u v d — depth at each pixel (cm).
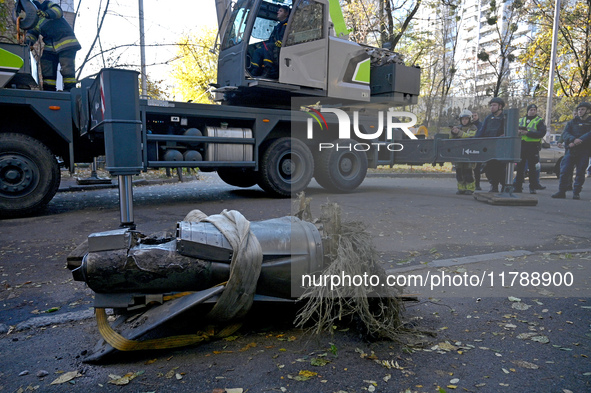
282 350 215
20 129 632
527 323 248
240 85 674
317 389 180
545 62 2188
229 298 212
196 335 222
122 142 416
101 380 190
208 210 640
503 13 2180
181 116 668
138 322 210
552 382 184
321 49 706
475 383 184
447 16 2075
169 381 188
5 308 282
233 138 707
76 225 535
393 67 766
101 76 421
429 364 201
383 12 1656
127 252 206
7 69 571
